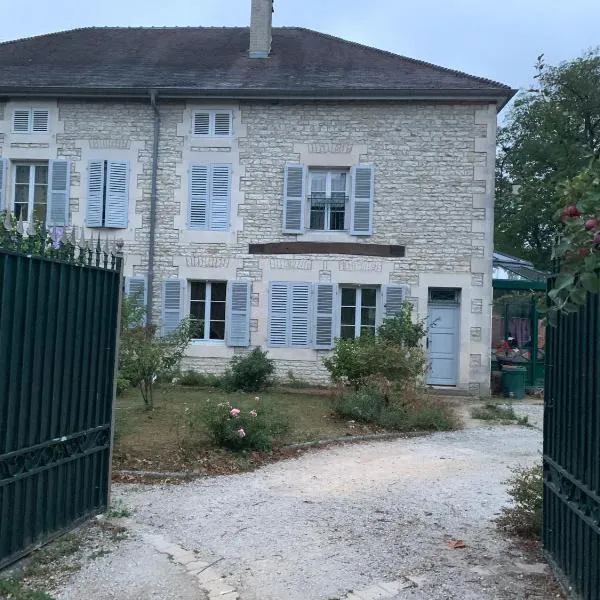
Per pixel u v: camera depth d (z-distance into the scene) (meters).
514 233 24.73
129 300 10.85
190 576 4.16
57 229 5.24
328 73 14.86
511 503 5.85
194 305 14.53
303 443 8.16
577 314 3.76
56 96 14.39
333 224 14.35
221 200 14.32
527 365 14.62
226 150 14.30
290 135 14.20
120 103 14.45
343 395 10.44
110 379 5.27
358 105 14.08
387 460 7.61
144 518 5.24
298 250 14.14
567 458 3.91
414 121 13.97
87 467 5.04
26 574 4.06
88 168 14.44
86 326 4.88
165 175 14.39
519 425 10.30
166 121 14.40
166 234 14.38
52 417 4.46
